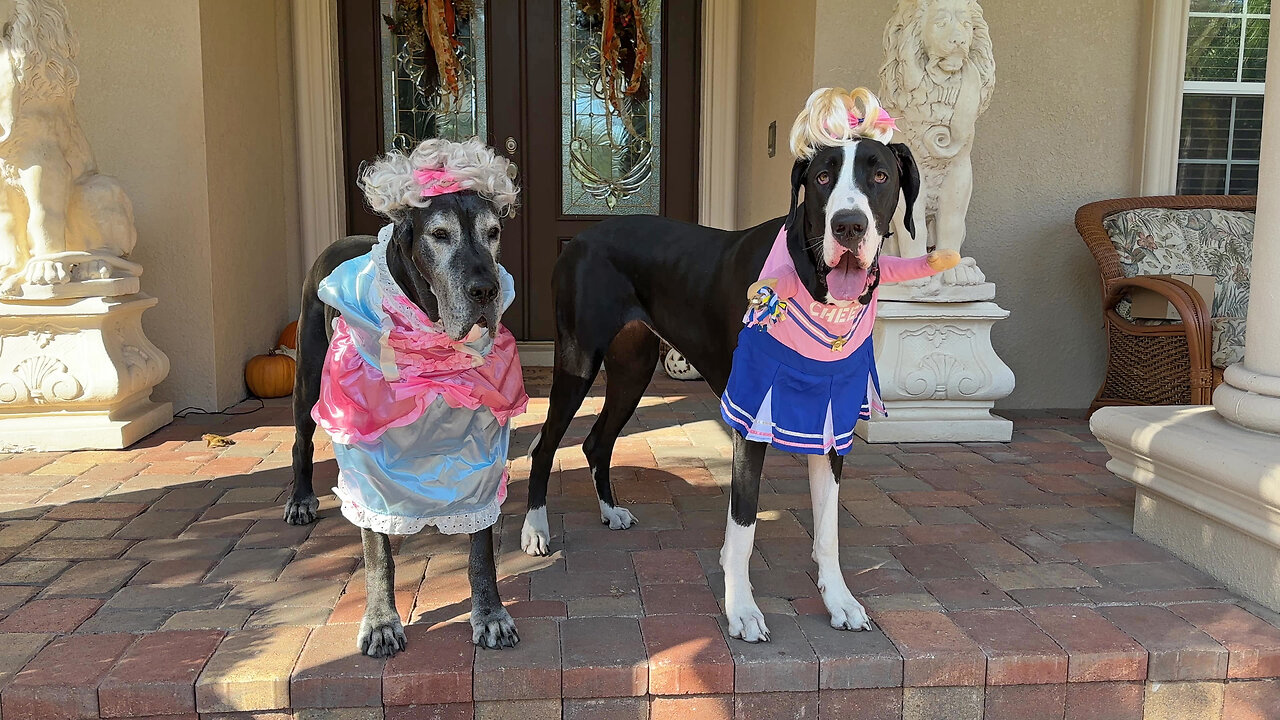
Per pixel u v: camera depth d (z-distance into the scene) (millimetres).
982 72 3697
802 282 1881
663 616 2158
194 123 4188
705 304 2338
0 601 2221
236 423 4145
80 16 4102
